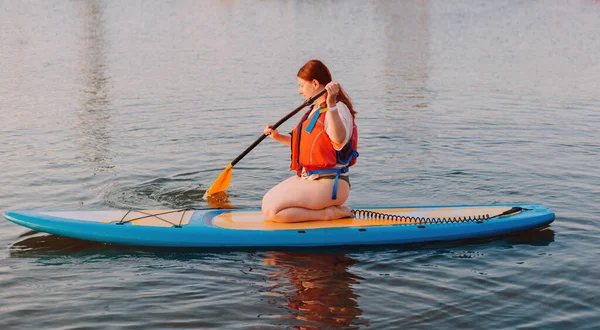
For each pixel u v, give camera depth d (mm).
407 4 27672
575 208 5629
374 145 7723
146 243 4906
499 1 28562
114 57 14578
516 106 10008
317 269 4488
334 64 14023
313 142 4941
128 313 3824
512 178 6453
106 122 8820
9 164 6840
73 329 3629
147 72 12766
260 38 17938
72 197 5875
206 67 13375
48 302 3961
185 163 6984
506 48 16594
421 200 5871
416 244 4965
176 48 15992
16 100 10203
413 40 17938
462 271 4434
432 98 10625
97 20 21672
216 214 5281
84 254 4754
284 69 13172
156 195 5992
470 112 9578
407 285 4219
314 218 5098
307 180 5078
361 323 3715
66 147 7543
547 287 4168
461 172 6656
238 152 7441
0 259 4625
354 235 4914
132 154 7289
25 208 5582
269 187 6281
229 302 3973
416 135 8188
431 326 3689
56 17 22281
